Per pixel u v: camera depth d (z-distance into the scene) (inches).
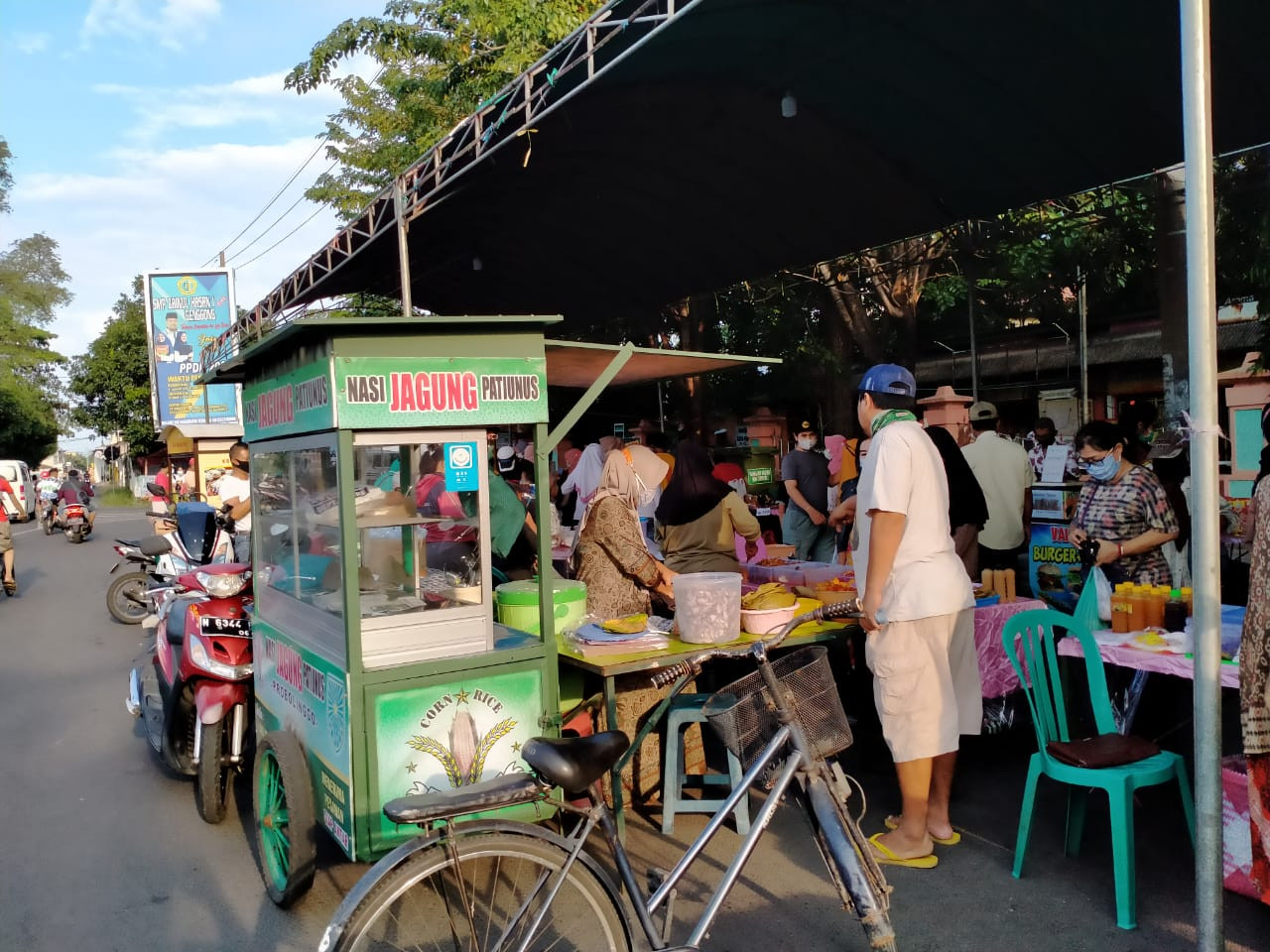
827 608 113.2
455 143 299.6
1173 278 347.9
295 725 145.9
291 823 134.8
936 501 144.5
